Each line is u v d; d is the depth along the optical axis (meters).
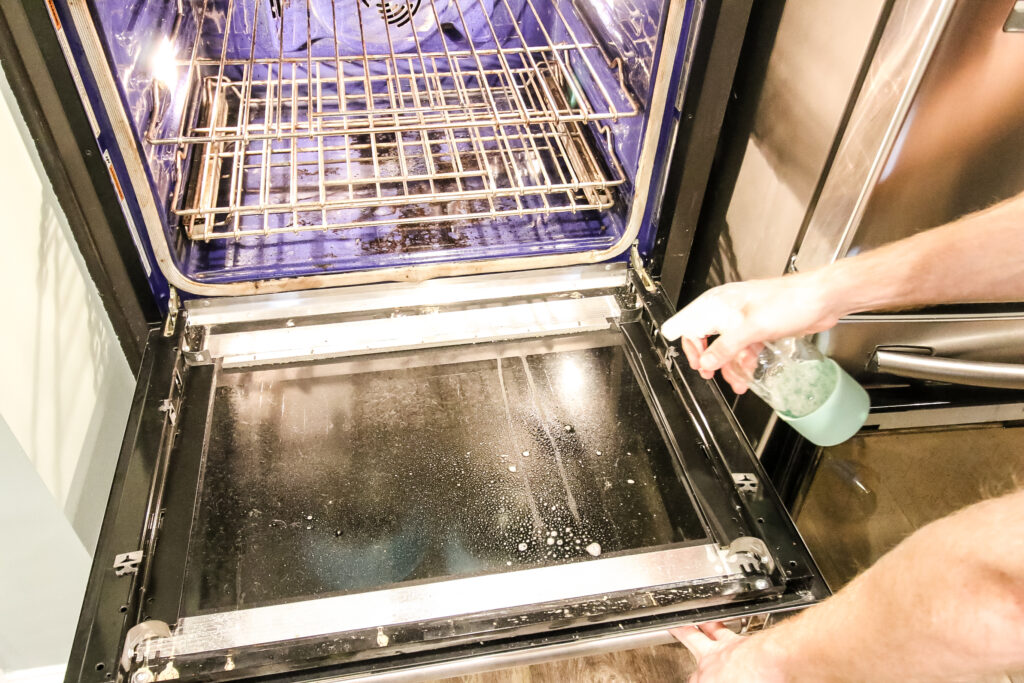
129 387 1.41
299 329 1.23
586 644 0.88
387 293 1.30
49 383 1.08
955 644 0.54
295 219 1.33
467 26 1.73
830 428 0.87
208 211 1.23
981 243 0.81
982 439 1.36
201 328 1.23
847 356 1.27
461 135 1.64
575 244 1.37
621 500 1.03
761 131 1.25
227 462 1.06
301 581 0.93
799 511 1.50
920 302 0.88
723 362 0.92
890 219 1.08
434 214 1.45
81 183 1.04
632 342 1.23
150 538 0.93
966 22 0.87
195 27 1.60
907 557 0.59
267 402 1.14
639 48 1.22
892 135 0.98
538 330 1.25
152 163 1.20
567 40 1.70
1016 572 0.50
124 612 0.84
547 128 1.65
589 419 1.13
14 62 0.91
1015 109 0.96
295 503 1.01
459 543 0.97
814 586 0.92
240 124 1.48
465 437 1.10
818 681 0.69
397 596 0.89
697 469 1.04
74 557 1.21
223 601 0.90
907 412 1.29
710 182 1.46
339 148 1.55
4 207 0.97
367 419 1.13
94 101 1.00
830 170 1.08
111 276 1.15
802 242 1.19
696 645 0.87
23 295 1.01
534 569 0.92
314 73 1.74
